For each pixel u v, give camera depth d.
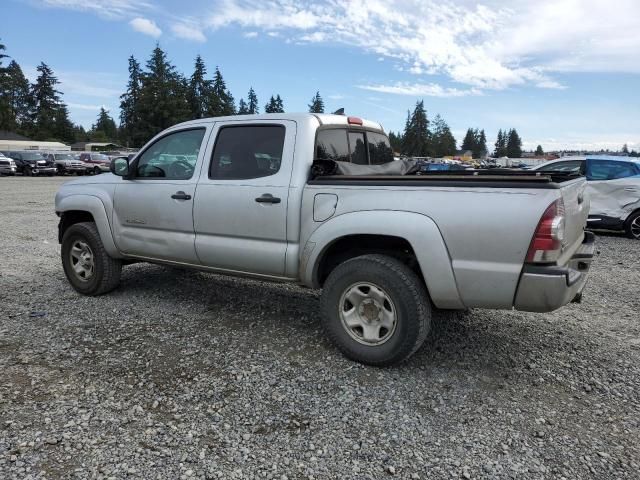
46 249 8.27
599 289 6.15
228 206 4.29
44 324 4.61
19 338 4.26
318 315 4.93
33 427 2.93
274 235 4.07
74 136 98.62
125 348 4.08
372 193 3.64
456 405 3.27
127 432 2.91
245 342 4.24
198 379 3.57
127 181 5.08
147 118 76.31
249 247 4.21
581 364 3.90
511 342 4.33
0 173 31.98
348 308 3.85
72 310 5.02
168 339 4.29
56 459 2.65
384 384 3.53
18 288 5.79
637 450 2.80
